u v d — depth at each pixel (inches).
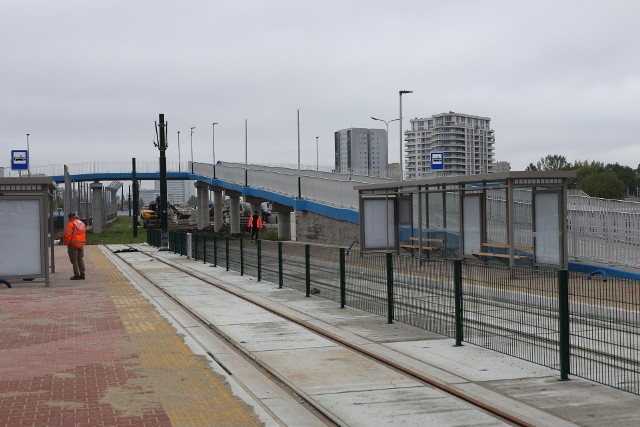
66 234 944.9
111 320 573.3
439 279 464.1
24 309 644.1
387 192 1132.5
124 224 4525.1
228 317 586.9
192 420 292.2
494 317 408.8
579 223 892.6
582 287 340.5
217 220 3297.2
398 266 522.0
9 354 434.9
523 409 299.3
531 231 829.2
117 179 3469.5
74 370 387.5
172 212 4756.4
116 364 402.3
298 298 701.3
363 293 592.4
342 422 289.1
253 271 944.9
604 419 284.5
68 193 1907.0
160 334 502.9
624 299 311.1
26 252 844.0
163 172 1720.0
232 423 287.6
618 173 5191.9
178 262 1290.6
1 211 836.6
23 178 828.6
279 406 316.5
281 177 2246.6
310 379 365.1
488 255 884.6
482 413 299.6
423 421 289.9
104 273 1060.5
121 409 309.1
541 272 368.2
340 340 463.2
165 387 347.9
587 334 338.3
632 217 804.0
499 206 987.3
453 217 1120.8
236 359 417.1
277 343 466.0
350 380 361.7
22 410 308.8
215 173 3154.5
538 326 371.6
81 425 286.4
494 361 390.3
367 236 1135.6
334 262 657.6
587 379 342.0
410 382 354.9
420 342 450.0
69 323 559.5
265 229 2952.8
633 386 312.5
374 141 5339.6
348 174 2576.3
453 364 386.0
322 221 1798.7
